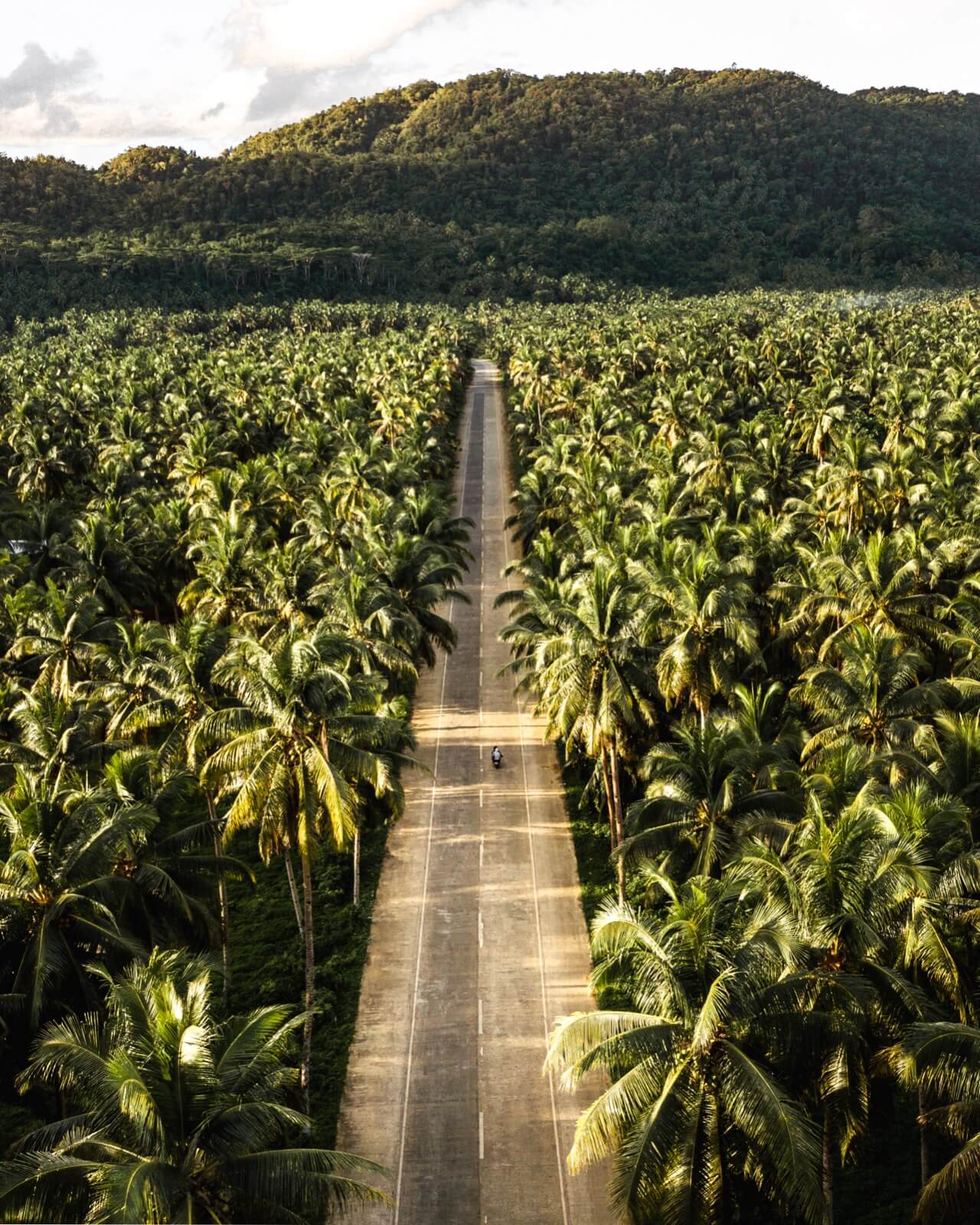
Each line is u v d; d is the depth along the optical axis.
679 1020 26.48
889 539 63.53
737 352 171.12
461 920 49.66
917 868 29.08
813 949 28.89
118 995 25.02
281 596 59.72
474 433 165.38
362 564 62.75
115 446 117.12
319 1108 38.69
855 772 37.94
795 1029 26.25
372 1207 34.69
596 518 72.81
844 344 173.75
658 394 134.62
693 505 82.75
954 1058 25.77
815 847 30.64
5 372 180.50
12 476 112.94
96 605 60.47
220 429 128.00
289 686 36.28
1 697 50.28
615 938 28.23
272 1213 23.64
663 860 39.97
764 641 65.44
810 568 63.09
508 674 77.81
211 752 44.03
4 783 46.03
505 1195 35.09
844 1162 33.53
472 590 96.56
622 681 47.97
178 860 38.06
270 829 36.84
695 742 40.75
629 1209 24.64
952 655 58.19
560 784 61.78
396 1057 41.19
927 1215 25.64
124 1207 19.70
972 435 104.69
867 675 46.69
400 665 55.16
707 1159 25.33
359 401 149.12
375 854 55.38
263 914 51.00
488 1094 39.31
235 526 70.25
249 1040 25.14
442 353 190.50
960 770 38.97
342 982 45.50
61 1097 30.66
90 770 45.41
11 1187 21.77
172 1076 23.00
